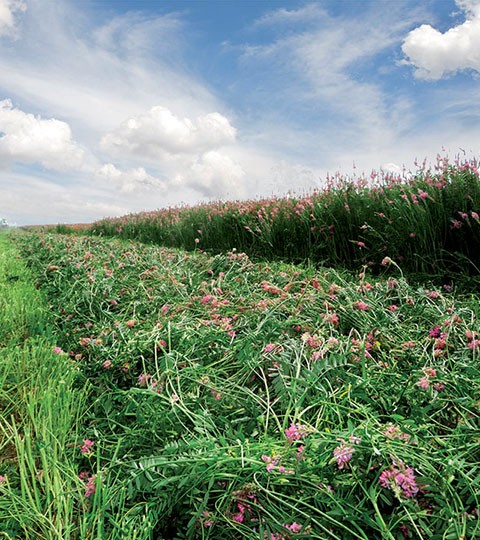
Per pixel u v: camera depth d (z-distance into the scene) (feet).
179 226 31.09
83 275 13.30
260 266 15.12
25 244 27.58
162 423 5.58
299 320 7.89
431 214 14.71
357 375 6.19
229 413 5.87
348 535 3.89
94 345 8.10
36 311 11.46
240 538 4.20
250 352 6.77
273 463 4.33
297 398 5.58
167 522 4.59
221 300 10.25
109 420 6.24
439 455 4.62
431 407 5.44
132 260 15.80
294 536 3.90
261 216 21.89
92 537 4.27
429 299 9.41
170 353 6.97
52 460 5.10
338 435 4.40
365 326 7.84
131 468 4.95
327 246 18.51
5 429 6.52
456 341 7.25
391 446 4.25
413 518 3.92
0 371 7.91
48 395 6.29
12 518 4.61
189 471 4.50
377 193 17.63
